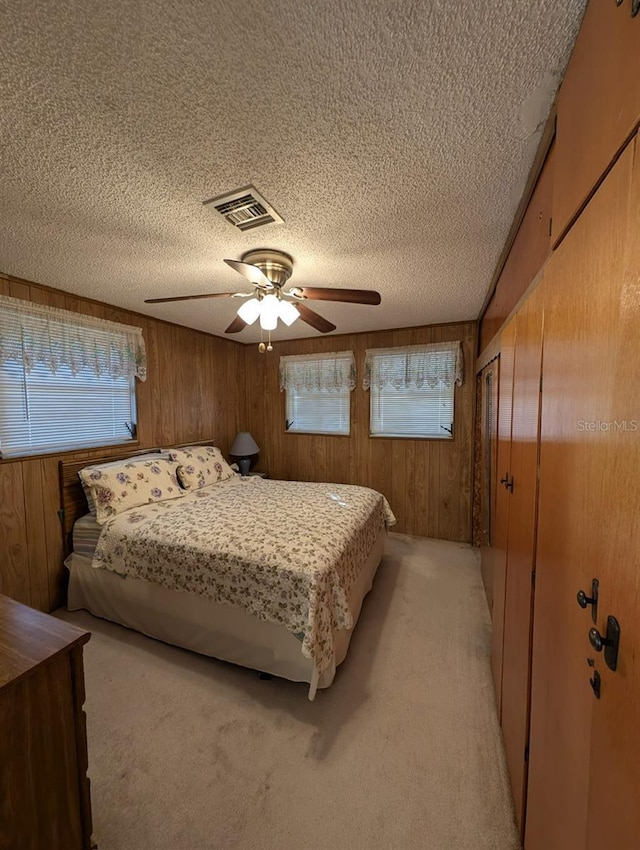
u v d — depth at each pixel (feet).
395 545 11.87
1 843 2.75
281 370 14.53
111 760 4.73
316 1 2.51
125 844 3.80
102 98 3.25
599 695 2.13
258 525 7.36
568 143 2.90
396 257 6.73
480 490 11.18
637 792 1.70
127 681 6.11
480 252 6.49
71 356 8.76
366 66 2.98
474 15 2.61
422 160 4.10
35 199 4.83
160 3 2.51
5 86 3.11
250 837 3.87
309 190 4.69
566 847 2.61
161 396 11.50
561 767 2.76
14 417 7.82
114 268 7.23
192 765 4.66
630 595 1.83
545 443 3.33
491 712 5.47
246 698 5.74
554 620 3.00
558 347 3.02
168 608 6.89
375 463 13.21
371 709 5.52
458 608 8.26
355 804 4.18
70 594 8.27
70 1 2.51
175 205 5.01
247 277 6.14
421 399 12.51
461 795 4.28
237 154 4.01
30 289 7.97
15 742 2.84
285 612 5.74
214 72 3.02
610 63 2.13
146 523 7.65
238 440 14.08
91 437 9.48
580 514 2.51
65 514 8.54
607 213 2.15
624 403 1.91
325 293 6.60
